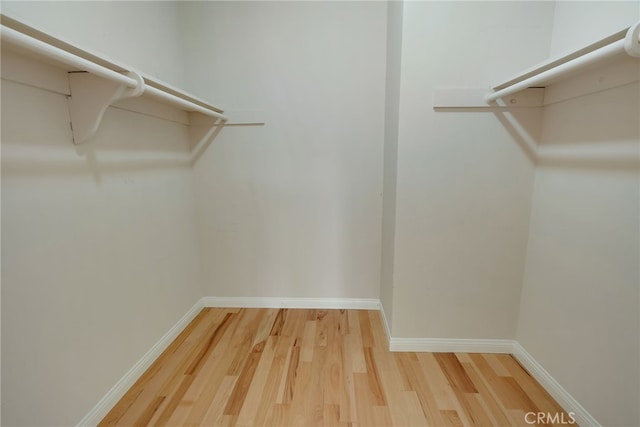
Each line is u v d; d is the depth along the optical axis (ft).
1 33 1.97
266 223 6.48
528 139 4.40
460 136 4.48
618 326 3.11
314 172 6.23
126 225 4.22
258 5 5.69
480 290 4.89
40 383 2.96
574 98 3.68
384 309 5.96
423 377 4.46
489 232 4.71
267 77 5.93
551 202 4.13
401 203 4.72
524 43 4.21
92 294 3.59
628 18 3.02
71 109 3.26
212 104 5.93
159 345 5.02
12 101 2.66
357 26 5.69
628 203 2.99
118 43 4.12
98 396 3.68
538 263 4.42
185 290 5.99
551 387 4.08
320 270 6.61
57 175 3.11
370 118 5.98
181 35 5.83
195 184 6.38
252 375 4.52
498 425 3.62
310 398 4.06
